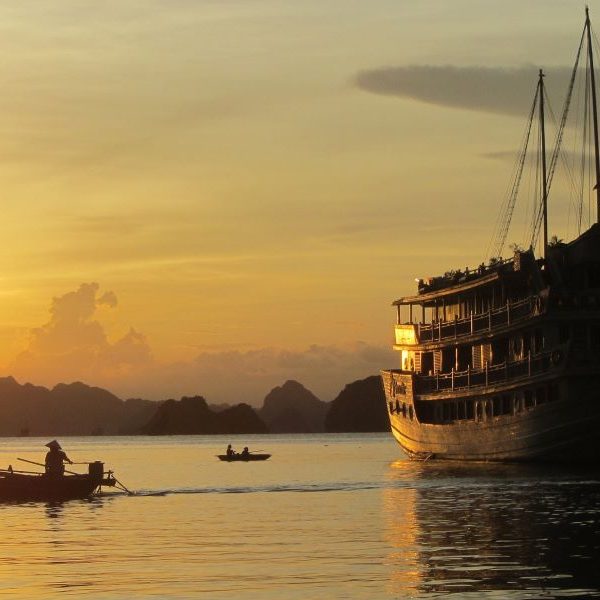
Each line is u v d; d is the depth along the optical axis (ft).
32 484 250.37
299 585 124.67
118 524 195.62
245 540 167.84
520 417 311.27
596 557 141.18
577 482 269.23
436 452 370.32
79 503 245.45
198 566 140.97
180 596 119.14
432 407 374.02
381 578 127.85
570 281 312.29
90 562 145.79
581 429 289.53
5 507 234.17
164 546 162.30
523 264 310.24
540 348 309.01
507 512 201.26
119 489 295.69
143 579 130.62
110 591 122.72
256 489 292.20
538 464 311.88
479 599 114.01
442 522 187.11
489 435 330.95
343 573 132.36
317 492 275.18
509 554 144.87
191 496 266.57
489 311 330.13
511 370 317.63
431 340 367.04
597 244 305.12
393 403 404.36
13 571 137.90
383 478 322.55
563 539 160.25
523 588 119.55
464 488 261.85
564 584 121.49
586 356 289.53
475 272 353.72
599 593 116.37
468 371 342.64
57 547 162.09
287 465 492.54
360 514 206.80
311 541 164.96
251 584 126.00
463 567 134.31
